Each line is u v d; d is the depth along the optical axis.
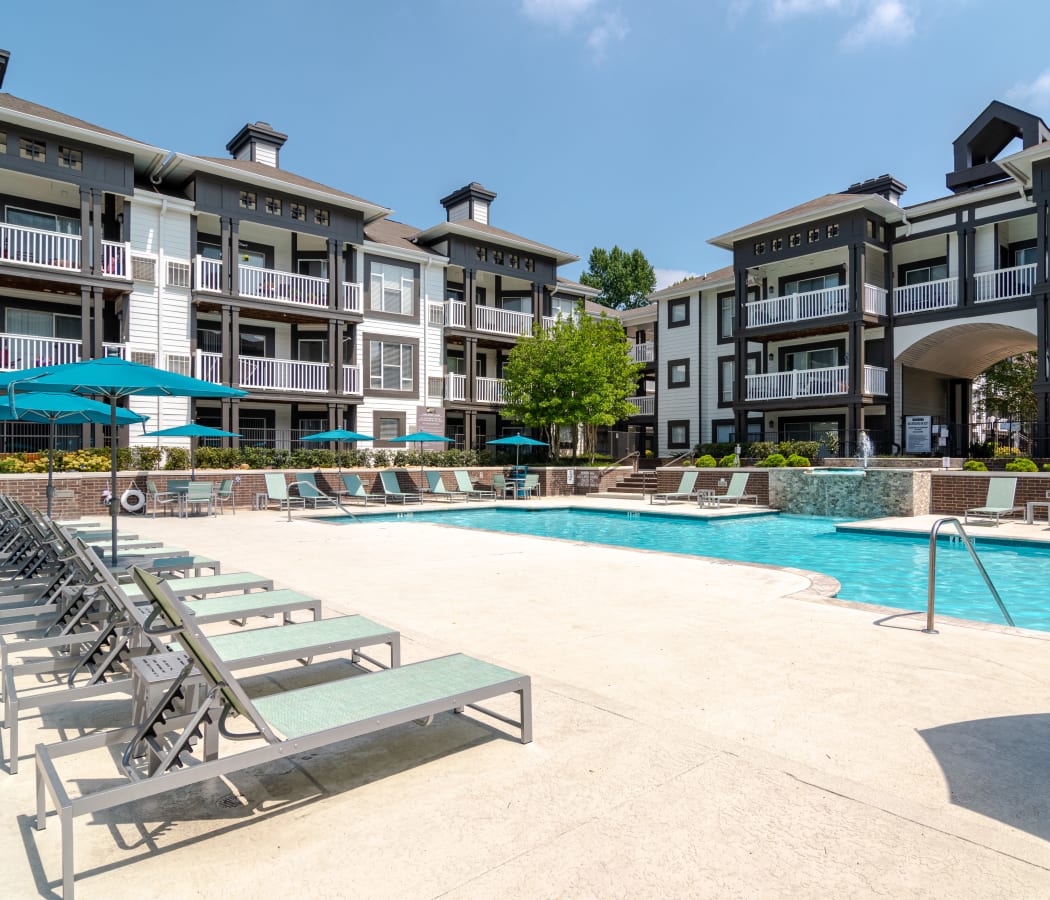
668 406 34.22
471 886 2.22
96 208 20.55
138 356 21.67
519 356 28.47
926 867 2.31
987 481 16.66
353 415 26.61
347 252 27.02
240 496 20.64
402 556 9.69
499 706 3.89
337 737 2.73
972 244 23.80
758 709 3.82
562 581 7.71
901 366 25.97
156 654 3.57
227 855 2.42
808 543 13.88
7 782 3.00
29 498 16.55
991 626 5.66
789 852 2.40
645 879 2.25
